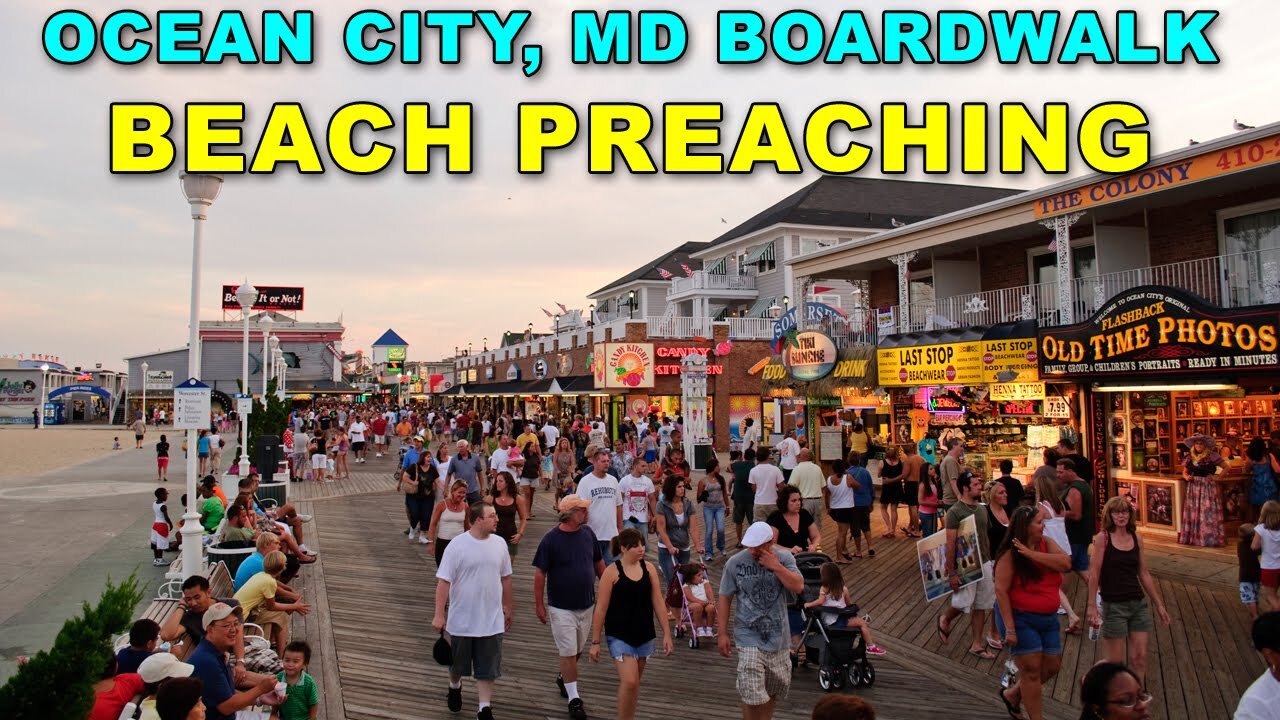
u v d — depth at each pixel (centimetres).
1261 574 861
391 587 1190
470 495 1477
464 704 736
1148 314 1341
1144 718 347
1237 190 1539
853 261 2344
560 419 3844
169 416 7456
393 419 4716
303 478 2725
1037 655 627
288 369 8144
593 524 998
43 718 349
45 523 1780
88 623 369
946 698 762
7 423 8088
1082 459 1036
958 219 1950
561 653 708
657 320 3625
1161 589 1119
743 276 4297
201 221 1072
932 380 1811
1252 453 1304
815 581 844
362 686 776
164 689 421
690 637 945
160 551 1342
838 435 2067
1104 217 1784
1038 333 1582
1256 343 1169
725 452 3519
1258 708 378
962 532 889
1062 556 627
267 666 672
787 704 748
